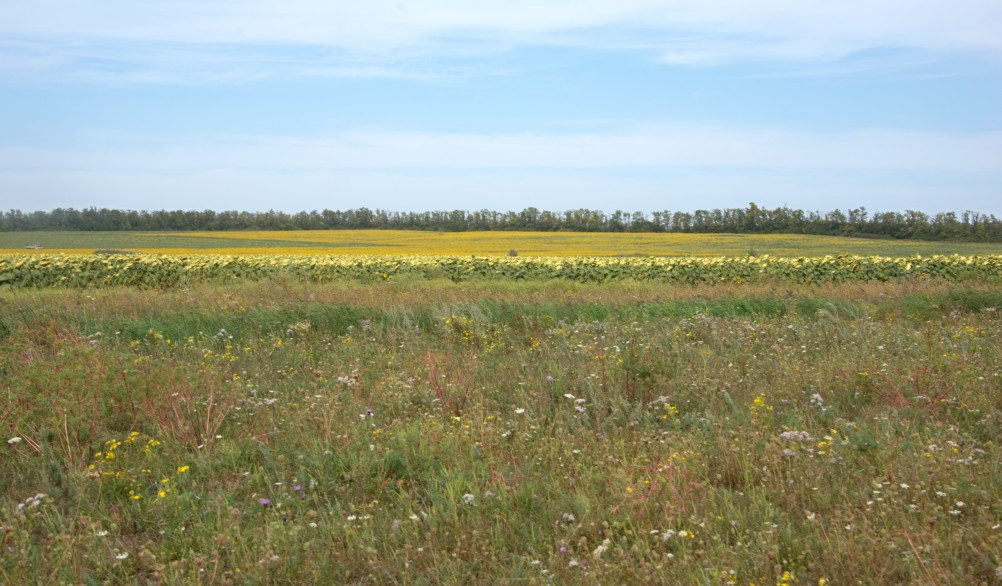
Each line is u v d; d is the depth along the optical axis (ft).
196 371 27.09
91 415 21.66
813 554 13.33
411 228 366.22
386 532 14.85
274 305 41.24
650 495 15.72
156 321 36.52
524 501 16.05
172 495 16.57
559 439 19.94
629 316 41.68
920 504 14.98
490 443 19.30
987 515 14.30
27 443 19.94
